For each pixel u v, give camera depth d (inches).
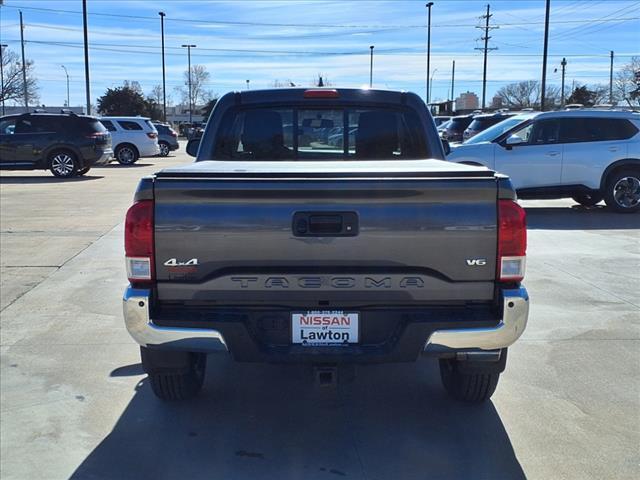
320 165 158.6
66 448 145.0
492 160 478.0
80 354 199.9
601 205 542.0
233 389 178.4
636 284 281.7
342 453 143.6
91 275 292.5
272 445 147.3
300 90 201.2
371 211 130.1
